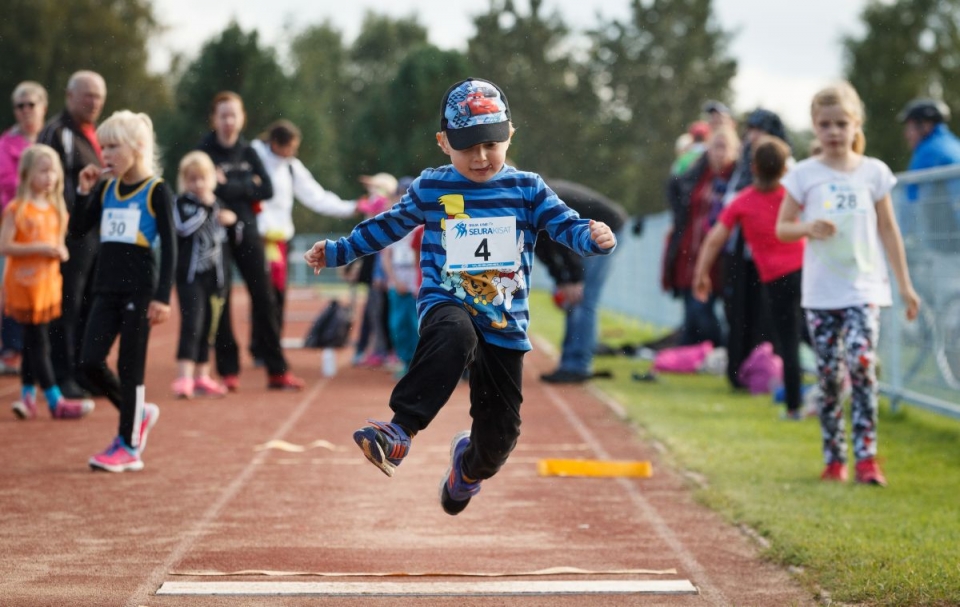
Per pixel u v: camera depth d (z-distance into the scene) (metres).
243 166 22.38
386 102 88.38
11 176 21.28
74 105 19.55
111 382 15.32
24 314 18.44
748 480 13.91
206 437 17.45
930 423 18.64
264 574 10.21
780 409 19.81
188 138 84.31
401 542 11.44
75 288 19.48
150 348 32.78
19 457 15.70
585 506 12.95
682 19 143.75
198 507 12.87
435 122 87.62
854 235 14.13
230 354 22.88
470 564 10.64
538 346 33.00
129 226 14.87
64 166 19.42
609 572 10.34
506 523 12.20
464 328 8.54
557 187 22.48
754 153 18.08
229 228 22.45
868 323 14.02
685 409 19.73
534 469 14.98
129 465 14.84
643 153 138.88
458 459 9.49
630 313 43.41
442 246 8.98
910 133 22.28
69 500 13.16
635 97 139.75
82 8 97.94
